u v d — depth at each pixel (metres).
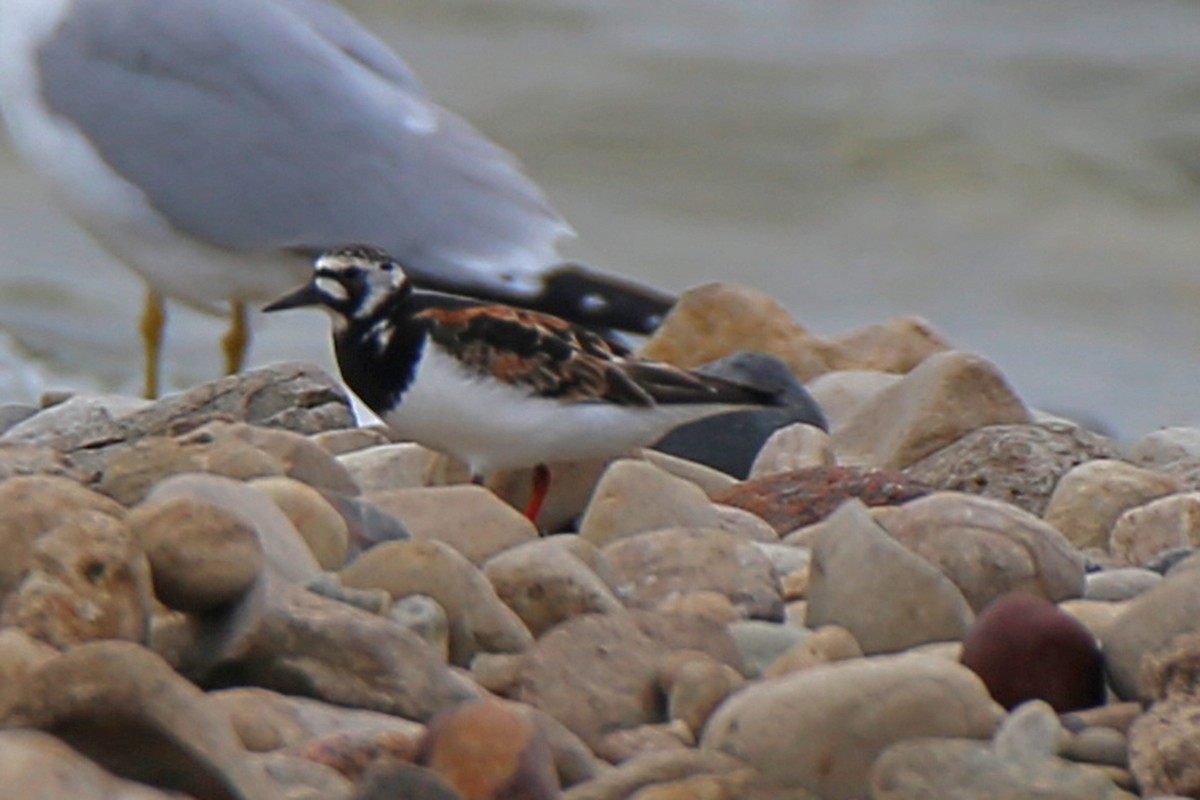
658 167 32.97
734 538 8.60
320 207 13.83
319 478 9.23
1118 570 8.82
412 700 6.92
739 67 37.00
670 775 6.40
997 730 6.66
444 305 10.17
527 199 14.30
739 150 33.47
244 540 7.05
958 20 39.72
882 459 11.47
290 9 14.31
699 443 11.61
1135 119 34.53
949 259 29.72
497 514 8.77
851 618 7.86
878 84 35.94
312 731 6.59
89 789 5.46
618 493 9.24
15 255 25.14
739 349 13.55
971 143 33.41
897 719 6.57
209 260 13.95
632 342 16.44
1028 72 36.50
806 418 11.81
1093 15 39.97
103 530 6.86
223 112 13.77
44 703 5.76
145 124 13.71
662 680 7.30
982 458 10.86
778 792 6.32
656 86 36.12
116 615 6.74
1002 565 8.34
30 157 14.15
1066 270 29.20
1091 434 11.15
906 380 11.75
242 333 14.67
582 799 6.31
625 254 29.72
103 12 13.81
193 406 11.40
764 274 29.05
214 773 5.80
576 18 39.75
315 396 11.62
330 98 13.98
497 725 6.24
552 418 9.98
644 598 8.30
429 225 13.94
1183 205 31.75
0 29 13.97
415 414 10.15
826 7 40.59
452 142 14.26
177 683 5.83
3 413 12.20
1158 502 9.67
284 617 6.98
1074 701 7.23
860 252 29.88
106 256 25.34
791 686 6.67
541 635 7.93
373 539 8.39
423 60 37.22
